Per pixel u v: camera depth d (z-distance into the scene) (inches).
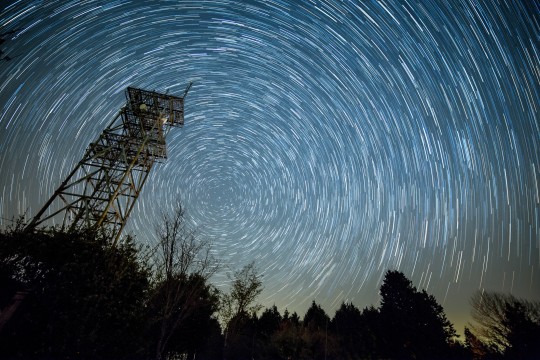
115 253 396.8
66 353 306.5
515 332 918.4
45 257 362.3
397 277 1476.4
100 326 340.5
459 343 1238.9
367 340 1332.4
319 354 1170.6
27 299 335.6
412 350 1229.7
